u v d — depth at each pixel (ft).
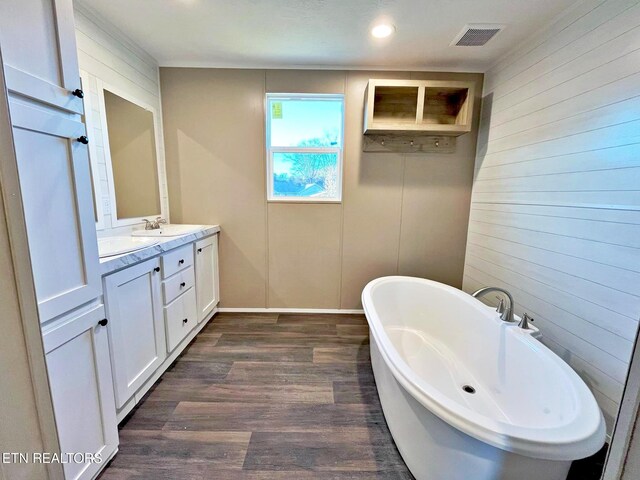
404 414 3.97
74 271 3.32
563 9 5.26
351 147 8.55
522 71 6.53
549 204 5.65
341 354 7.02
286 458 4.22
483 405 5.08
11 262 2.53
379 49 7.07
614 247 4.32
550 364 4.13
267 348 7.25
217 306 9.30
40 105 2.87
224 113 8.40
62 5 3.08
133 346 4.92
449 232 8.95
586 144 4.82
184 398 5.42
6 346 2.56
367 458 4.25
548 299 5.66
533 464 2.86
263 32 6.40
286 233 9.02
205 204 8.82
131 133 7.08
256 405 5.28
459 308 6.61
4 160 2.43
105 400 3.90
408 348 6.86
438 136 8.47
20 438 2.69
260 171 8.70
